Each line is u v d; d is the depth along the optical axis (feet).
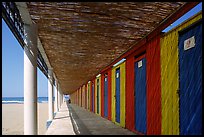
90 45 25.27
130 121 26.55
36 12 15.76
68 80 68.85
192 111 14.06
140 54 23.80
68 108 75.31
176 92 15.96
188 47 14.66
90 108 61.67
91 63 37.81
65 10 15.47
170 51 16.92
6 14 12.48
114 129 28.07
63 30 19.80
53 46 26.17
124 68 29.37
